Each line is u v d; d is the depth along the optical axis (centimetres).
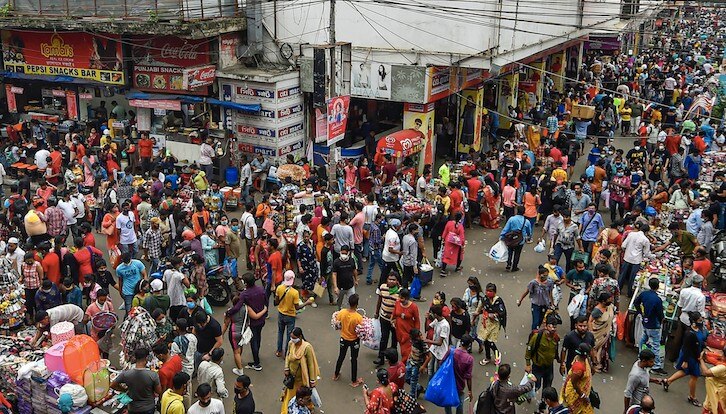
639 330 1188
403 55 2089
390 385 882
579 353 911
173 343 995
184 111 2297
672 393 1109
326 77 1900
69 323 1046
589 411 920
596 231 1523
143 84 2284
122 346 1018
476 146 2462
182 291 1183
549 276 1195
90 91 2419
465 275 1567
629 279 1404
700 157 2064
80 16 2230
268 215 1530
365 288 1497
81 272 1280
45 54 2389
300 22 2219
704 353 1062
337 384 1120
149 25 2067
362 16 2156
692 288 1148
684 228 1631
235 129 2211
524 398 906
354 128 2414
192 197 1681
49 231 1513
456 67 2094
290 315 1170
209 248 1369
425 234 1784
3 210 1750
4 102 2611
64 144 2220
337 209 1552
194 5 2131
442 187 1614
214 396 1009
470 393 973
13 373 978
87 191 1845
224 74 2144
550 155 2089
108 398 936
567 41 3039
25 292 1226
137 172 2186
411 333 1034
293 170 1948
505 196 1808
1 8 2328
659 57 4719
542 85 3088
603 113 2827
